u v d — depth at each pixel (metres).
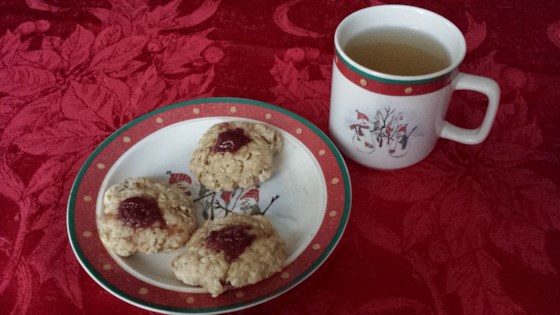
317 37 0.47
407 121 0.33
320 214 0.33
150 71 0.45
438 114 0.33
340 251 0.33
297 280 0.29
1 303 0.30
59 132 0.40
